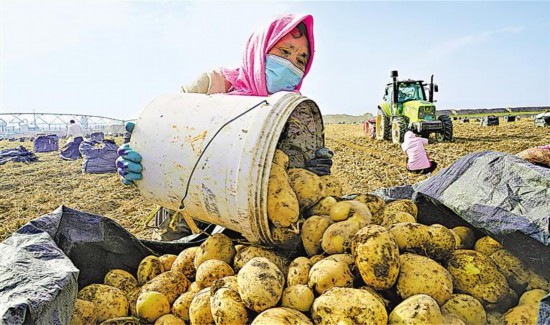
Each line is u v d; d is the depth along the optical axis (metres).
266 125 3.29
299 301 2.72
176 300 3.29
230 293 2.86
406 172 14.27
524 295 2.88
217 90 4.89
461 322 2.62
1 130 111.56
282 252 3.56
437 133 22.67
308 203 3.54
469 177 3.33
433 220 3.79
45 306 2.29
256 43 4.48
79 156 26.42
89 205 11.91
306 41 4.62
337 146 24.08
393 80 23.62
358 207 3.33
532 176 2.93
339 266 2.82
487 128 31.84
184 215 4.04
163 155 3.73
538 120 32.69
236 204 3.26
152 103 4.15
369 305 2.49
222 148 3.37
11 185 16.14
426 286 2.76
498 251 3.18
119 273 3.70
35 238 3.00
